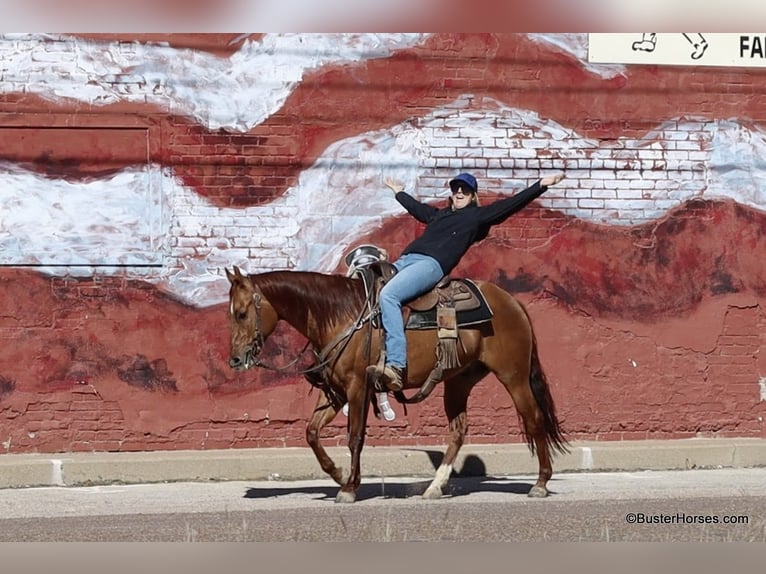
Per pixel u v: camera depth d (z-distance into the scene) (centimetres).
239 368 1755
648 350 2288
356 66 2225
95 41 2169
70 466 2039
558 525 1631
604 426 2273
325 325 1784
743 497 1859
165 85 2183
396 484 2023
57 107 2158
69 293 2172
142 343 2184
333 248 2216
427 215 1895
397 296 1761
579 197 2270
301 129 2212
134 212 2181
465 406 1903
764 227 2314
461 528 1611
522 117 2258
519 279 2261
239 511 1750
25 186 2159
